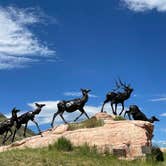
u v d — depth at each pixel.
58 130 30.94
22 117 32.28
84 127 31.17
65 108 32.22
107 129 29.92
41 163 24.05
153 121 34.62
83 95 32.66
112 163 26.61
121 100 33.50
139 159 28.38
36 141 30.38
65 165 24.42
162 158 29.41
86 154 27.81
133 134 29.36
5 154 25.58
